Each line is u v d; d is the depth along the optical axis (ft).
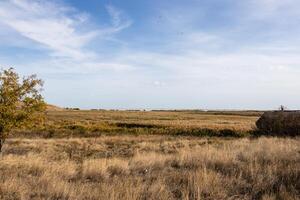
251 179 33.14
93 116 273.75
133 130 155.43
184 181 33.17
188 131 149.38
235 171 37.11
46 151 85.10
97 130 155.43
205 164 42.06
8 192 28.27
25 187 29.60
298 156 45.70
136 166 42.45
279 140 80.43
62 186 29.45
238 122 205.67
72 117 255.50
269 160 43.42
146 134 145.28
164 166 43.19
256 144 65.57
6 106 68.95
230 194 29.32
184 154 48.11
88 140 109.09
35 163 42.24
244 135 134.72
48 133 139.44
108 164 42.32
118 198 26.50
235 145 72.33
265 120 117.50
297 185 30.50
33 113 71.46
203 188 29.73
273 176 33.22
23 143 99.19
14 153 80.84
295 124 109.40
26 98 70.85
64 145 97.14
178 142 101.91
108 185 30.89
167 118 257.14
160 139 118.62
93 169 37.76
